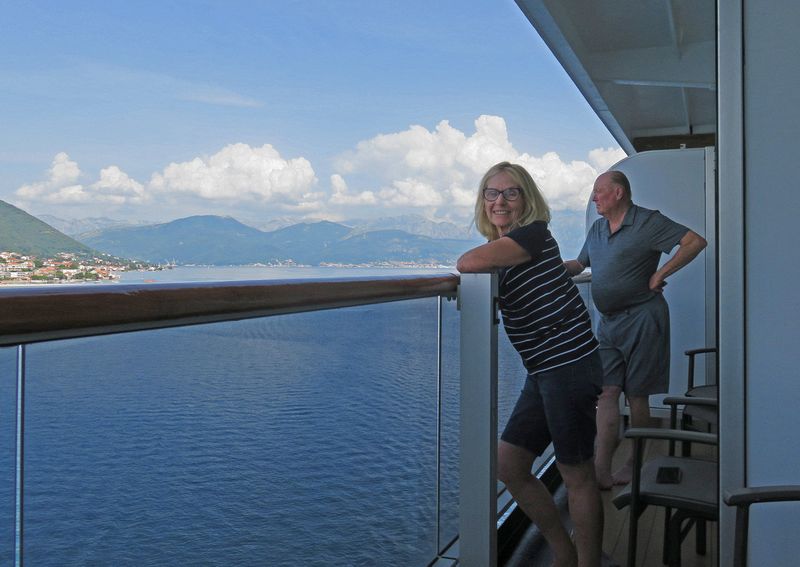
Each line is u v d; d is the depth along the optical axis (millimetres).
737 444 1604
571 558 2299
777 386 1574
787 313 1562
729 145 1578
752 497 1402
